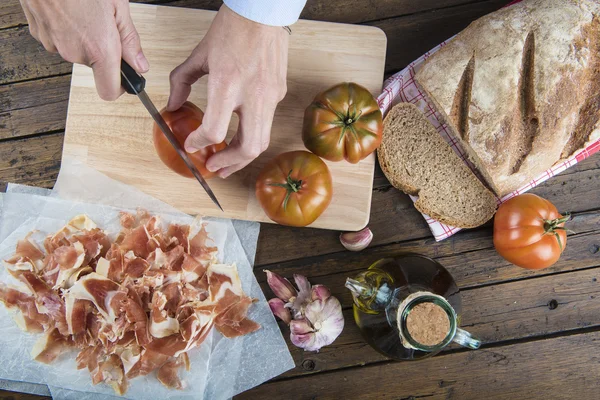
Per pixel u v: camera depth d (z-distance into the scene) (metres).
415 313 0.64
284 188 0.69
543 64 0.71
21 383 0.77
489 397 0.78
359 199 0.76
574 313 0.78
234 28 0.58
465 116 0.74
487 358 0.78
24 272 0.75
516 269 0.78
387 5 0.79
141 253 0.75
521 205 0.73
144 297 0.74
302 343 0.75
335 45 0.76
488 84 0.72
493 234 0.76
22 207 0.78
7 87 0.80
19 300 0.76
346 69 0.76
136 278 0.74
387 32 0.79
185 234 0.76
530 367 0.78
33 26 0.59
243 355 0.77
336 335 0.75
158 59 0.76
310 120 0.70
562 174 0.78
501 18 0.73
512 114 0.72
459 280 0.79
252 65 0.59
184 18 0.76
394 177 0.76
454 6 0.79
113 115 0.77
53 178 0.80
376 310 0.69
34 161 0.80
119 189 0.77
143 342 0.73
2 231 0.78
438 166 0.76
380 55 0.76
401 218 0.79
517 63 0.71
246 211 0.77
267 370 0.77
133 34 0.62
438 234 0.77
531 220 0.72
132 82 0.61
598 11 0.71
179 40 0.76
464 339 0.66
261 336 0.77
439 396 0.78
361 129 0.70
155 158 0.77
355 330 0.78
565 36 0.71
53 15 0.56
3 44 0.80
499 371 0.78
